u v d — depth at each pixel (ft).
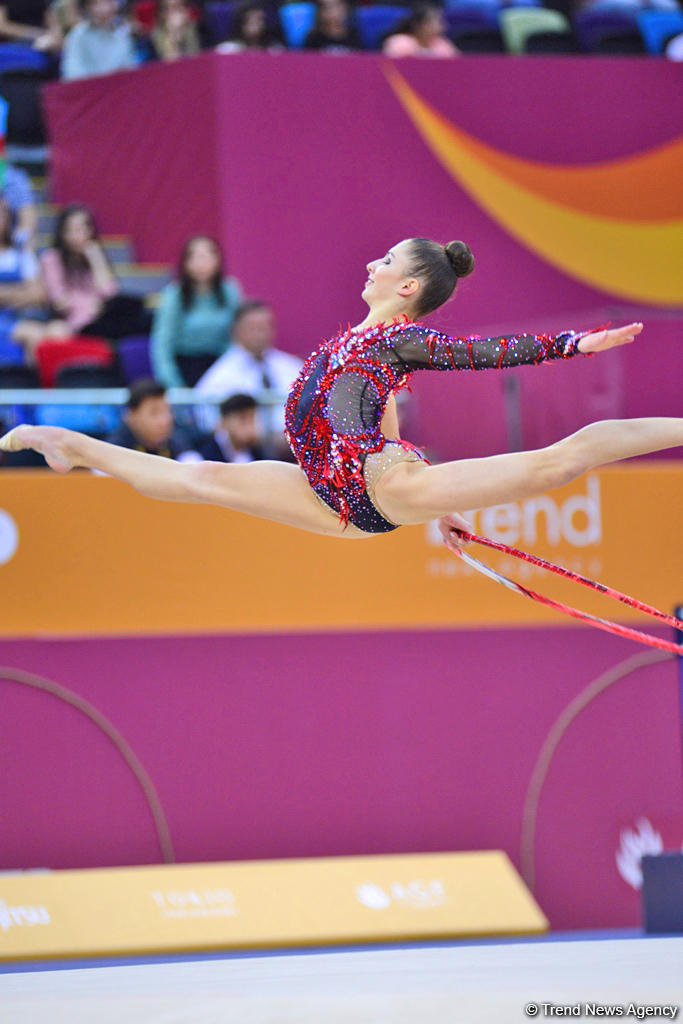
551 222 91.04
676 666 66.90
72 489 60.23
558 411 67.56
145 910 58.80
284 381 79.56
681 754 66.49
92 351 81.71
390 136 88.38
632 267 92.38
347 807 63.46
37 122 97.91
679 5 110.52
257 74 86.48
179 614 60.75
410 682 64.49
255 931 58.65
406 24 97.19
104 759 61.57
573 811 65.41
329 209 87.30
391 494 36.88
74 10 98.89
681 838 66.28
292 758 63.16
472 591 63.46
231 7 101.81
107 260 87.81
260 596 61.52
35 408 67.72
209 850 62.08
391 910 60.64
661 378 67.41
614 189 92.17
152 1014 35.45
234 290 83.56
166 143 89.51
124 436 67.00
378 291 38.93
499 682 65.26
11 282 88.94
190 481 39.58
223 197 85.81
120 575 60.34
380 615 62.59
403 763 64.08
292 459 68.08
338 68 87.61
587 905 65.00
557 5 108.68
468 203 89.61
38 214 93.04
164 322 82.17
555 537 63.98
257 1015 34.50
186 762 62.28
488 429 68.39
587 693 65.92
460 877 62.64
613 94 92.07
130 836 61.46
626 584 64.54
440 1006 35.45
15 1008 37.58
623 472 65.05
